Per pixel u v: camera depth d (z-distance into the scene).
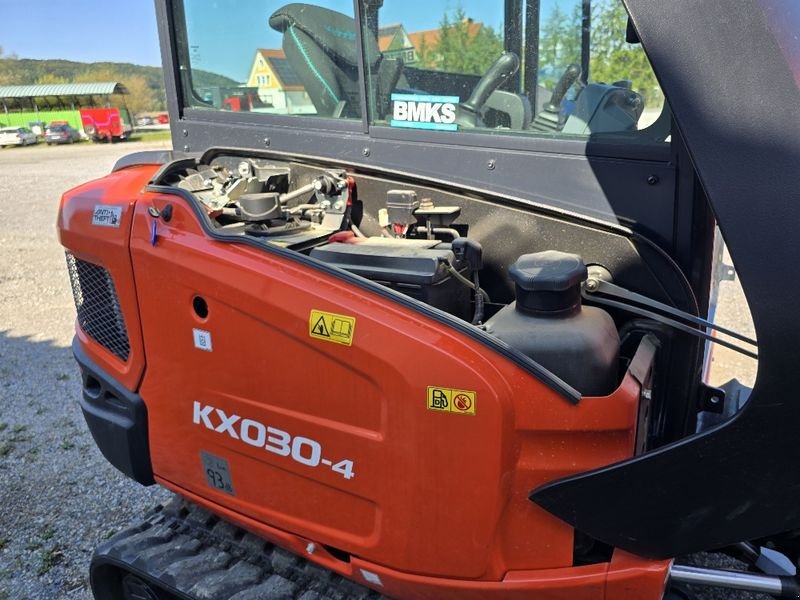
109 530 2.97
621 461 1.37
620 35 1.62
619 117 1.65
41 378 4.65
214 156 2.13
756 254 1.16
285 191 2.06
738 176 1.16
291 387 1.64
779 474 1.25
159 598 2.18
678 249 1.66
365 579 1.73
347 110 1.97
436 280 1.56
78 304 2.22
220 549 2.14
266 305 1.60
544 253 1.61
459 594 1.60
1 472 3.46
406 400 1.47
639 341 1.72
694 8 1.16
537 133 1.75
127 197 1.89
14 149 29.14
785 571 1.77
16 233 9.62
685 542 1.38
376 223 1.97
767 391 1.21
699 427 1.96
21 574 2.72
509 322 1.54
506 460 1.45
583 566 1.51
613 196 1.69
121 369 2.02
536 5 1.69
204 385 1.80
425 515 1.54
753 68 1.13
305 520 1.76
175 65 2.24
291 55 2.02
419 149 1.88
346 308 1.51
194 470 1.95
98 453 3.63
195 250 1.71
